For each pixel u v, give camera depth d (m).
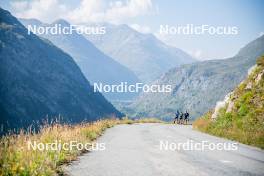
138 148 16.86
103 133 25.78
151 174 10.58
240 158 14.33
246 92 30.09
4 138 11.02
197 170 11.37
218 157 14.44
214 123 30.80
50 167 10.54
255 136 21.34
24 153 10.65
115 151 15.55
